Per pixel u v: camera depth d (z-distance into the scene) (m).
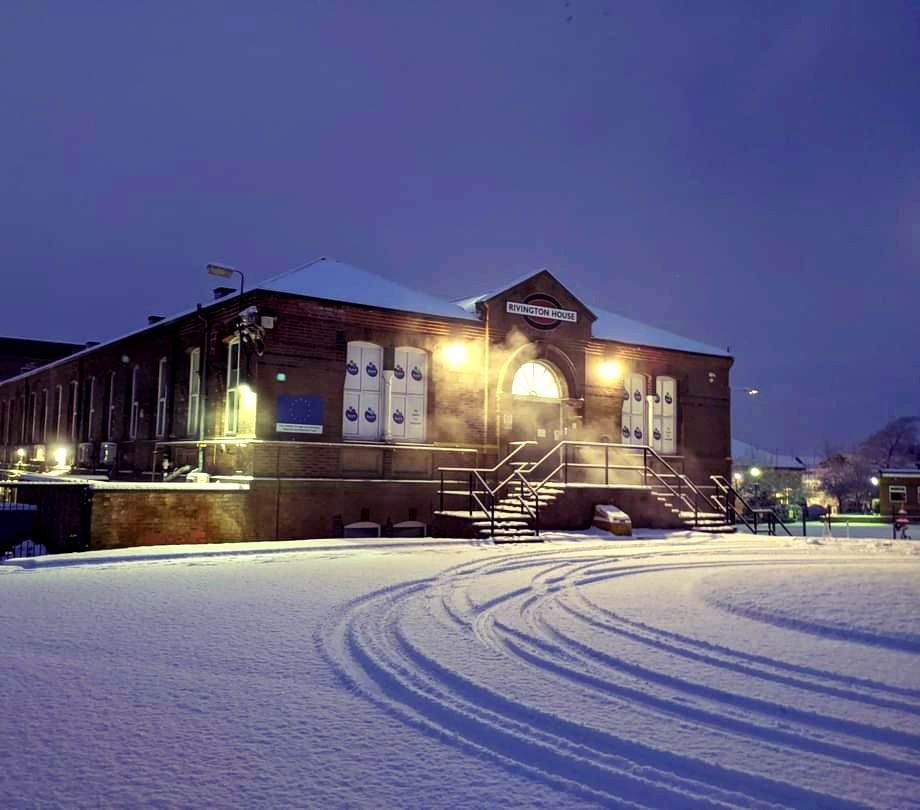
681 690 6.29
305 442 19.06
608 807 4.16
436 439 21.20
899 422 84.94
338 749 4.90
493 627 8.70
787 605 9.44
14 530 15.77
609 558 15.38
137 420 26.39
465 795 4.27
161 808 4.04
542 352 23.20
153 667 6.65
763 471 69.38
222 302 20.50
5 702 5.66
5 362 62.62
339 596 10.25
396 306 20.88
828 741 5.11
